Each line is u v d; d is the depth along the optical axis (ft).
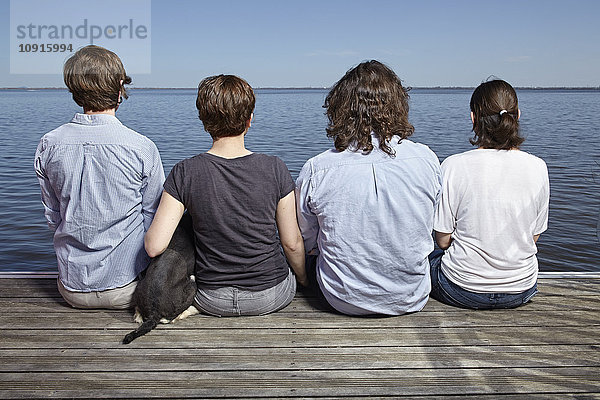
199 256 8.64
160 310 8.21
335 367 7.34
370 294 8.45
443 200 8.88
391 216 8.08
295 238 8.71
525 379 7.09
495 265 8.80
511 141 8.73
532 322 8.78
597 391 6.82
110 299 8.96
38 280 10.55
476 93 9.02
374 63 8.44
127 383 6.93
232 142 8.31
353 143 8.21
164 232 8.08
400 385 6.93
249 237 8.32
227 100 7.91
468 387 6.90
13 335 8.23
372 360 7.53
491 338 8.21
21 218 26.91
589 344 8.05
